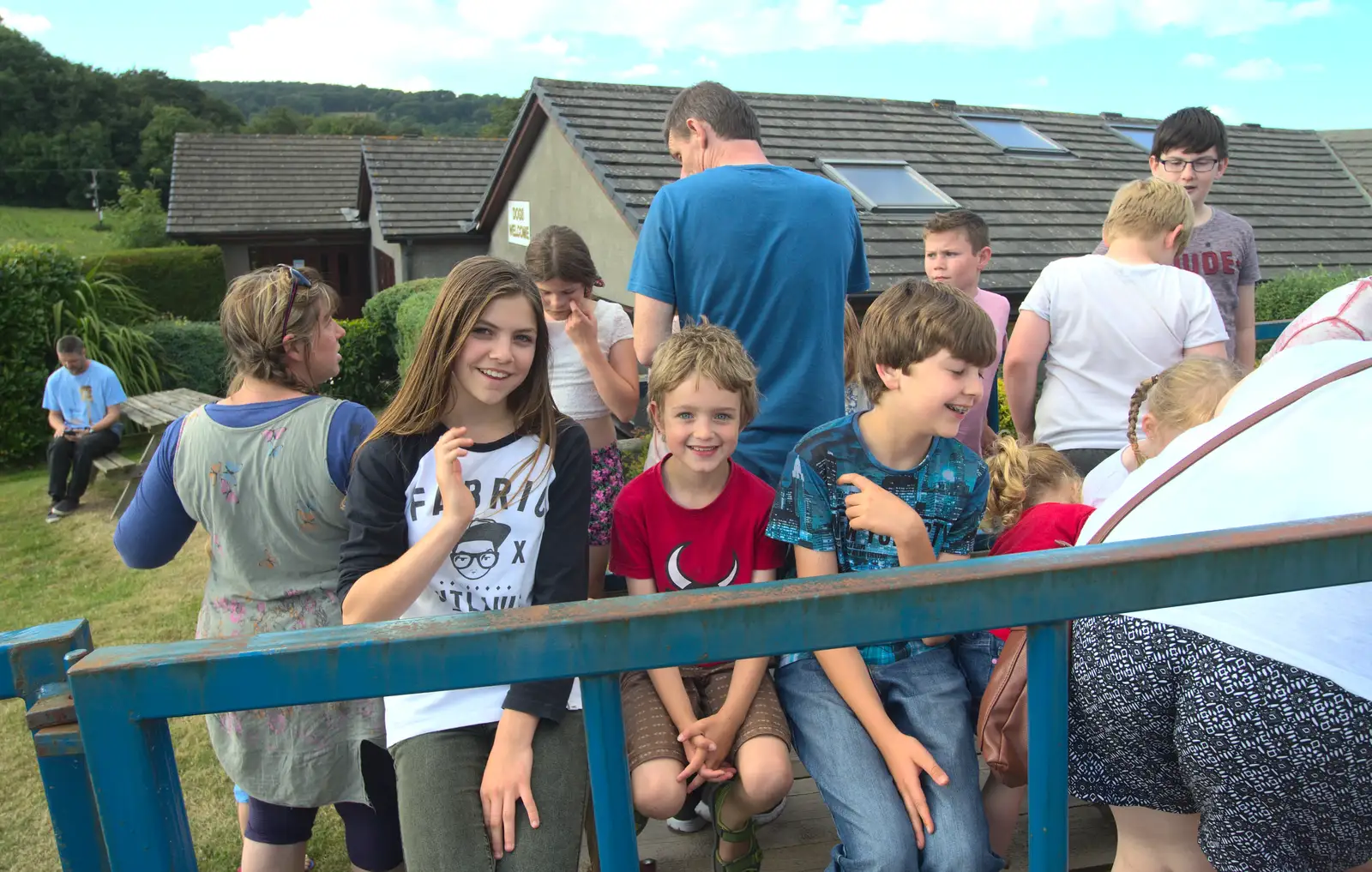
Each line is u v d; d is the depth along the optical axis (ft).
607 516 8.88
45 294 33.50
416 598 5.10
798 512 6.05
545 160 42.14
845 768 5.48
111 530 22.39
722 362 5.86
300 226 74.38
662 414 6.10
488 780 4.83
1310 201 46.29
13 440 31.60
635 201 30.30
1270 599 4.00
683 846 7.11
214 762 11.25
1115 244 9.42
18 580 18.79
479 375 5.02
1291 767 3.92
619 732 3.41
